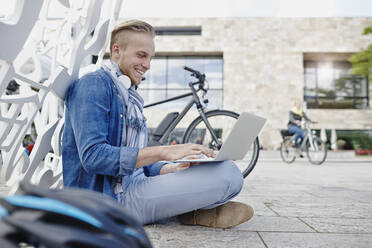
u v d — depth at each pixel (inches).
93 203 19.8
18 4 35.8
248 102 877.2
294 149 370.3
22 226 16.8
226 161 58.8
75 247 17.0
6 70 39.8
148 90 927.0
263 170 267.1
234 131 50.6
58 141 63.4
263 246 51.3
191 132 153.5
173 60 936.9
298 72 880.3
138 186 58.0
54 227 17.0
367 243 54.0
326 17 887.1
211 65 932.6
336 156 607.5
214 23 901.2
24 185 19.5
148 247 21.4
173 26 910.4
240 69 887.1
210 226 63.7
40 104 50.4
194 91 154.9
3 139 47.5
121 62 57.1
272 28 893.2
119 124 52.4
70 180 51.4
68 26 57.7
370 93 914.1
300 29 888.9
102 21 65.2
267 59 887.1
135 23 56.3
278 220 73.1
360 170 270.1
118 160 47.2
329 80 946.7
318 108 940.0
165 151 49.8
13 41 37.1
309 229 64.2
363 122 861.8
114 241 18.3
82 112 48.1
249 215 63.2
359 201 104.4
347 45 879.7
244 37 894.4
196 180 56.6
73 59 54.5
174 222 67.7
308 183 164.4
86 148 46.7
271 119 868.6
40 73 50.4
